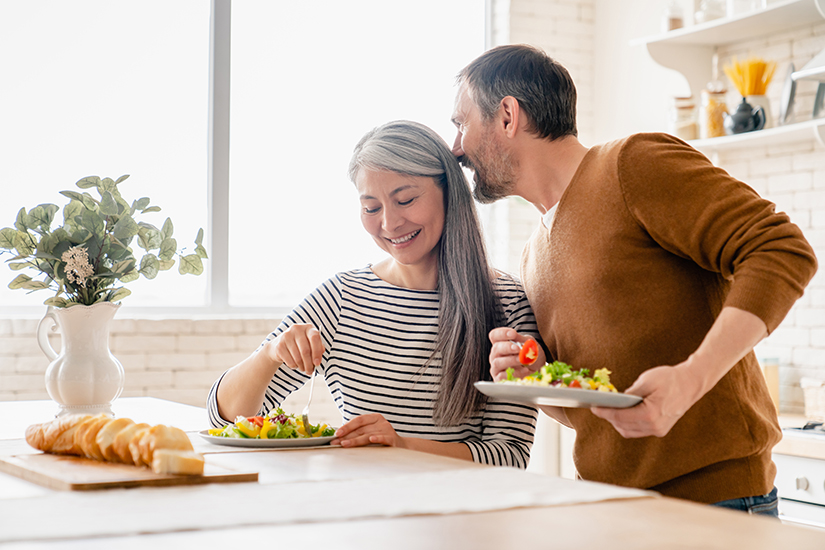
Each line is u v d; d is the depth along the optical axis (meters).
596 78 4.52
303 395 3.88
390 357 1.71
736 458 1.40
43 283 1.98
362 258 4.06
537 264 1.63
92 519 0.86
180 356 3.64
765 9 3.28
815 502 2.77
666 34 3.68
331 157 4.03
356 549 0.75
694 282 1.43
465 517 0.88
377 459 1.27
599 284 1.46
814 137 3.37
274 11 3.96
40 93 3.54
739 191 1.34
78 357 1.95
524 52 1.62
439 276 1.74
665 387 1.17
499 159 1.63
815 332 3.42
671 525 0.85
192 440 1.50
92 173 3.63
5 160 3.49
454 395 1.65
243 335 3.76
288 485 1.05
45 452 1.28
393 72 4.17
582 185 1.51
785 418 3.29
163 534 0.80
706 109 3.59
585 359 1.51
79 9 3.61
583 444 1.57
